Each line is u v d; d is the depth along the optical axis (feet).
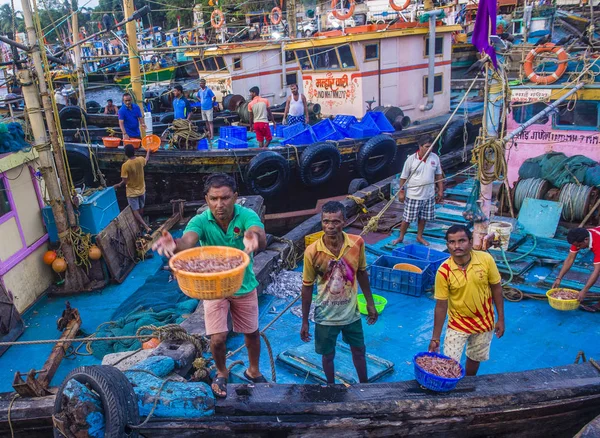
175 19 141.79
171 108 67.21
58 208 27.02
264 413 12.55
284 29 75.05
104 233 28.55
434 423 12.84
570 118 30.63
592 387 13.79
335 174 40.73
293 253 27.96
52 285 28.30
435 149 46.70
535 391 13.51
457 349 14.52
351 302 14.75
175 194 38.27
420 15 47.29
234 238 11.74
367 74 44.42
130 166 32.81
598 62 30.91
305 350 19.07
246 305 12.91
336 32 45.65
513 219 29.12
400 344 19.98
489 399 13.16
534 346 19.58
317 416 12.61
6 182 25.26
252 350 13.84
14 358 21.84
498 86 23.84
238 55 55.31
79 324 23.75
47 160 26.30
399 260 24.97
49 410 13.01
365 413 12.73
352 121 43.62
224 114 53.21
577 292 21.79
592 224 28.53
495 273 14.02
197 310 21.02
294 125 42.70
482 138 23.30
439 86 50.01
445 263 14.20
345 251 14.19
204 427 11.96
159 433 11.85
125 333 21.62
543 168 30.19
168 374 14.38
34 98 25.72
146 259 32.22
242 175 38.14
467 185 38.24
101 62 128.06
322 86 47.26
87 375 11.34
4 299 23.07
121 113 38.68
